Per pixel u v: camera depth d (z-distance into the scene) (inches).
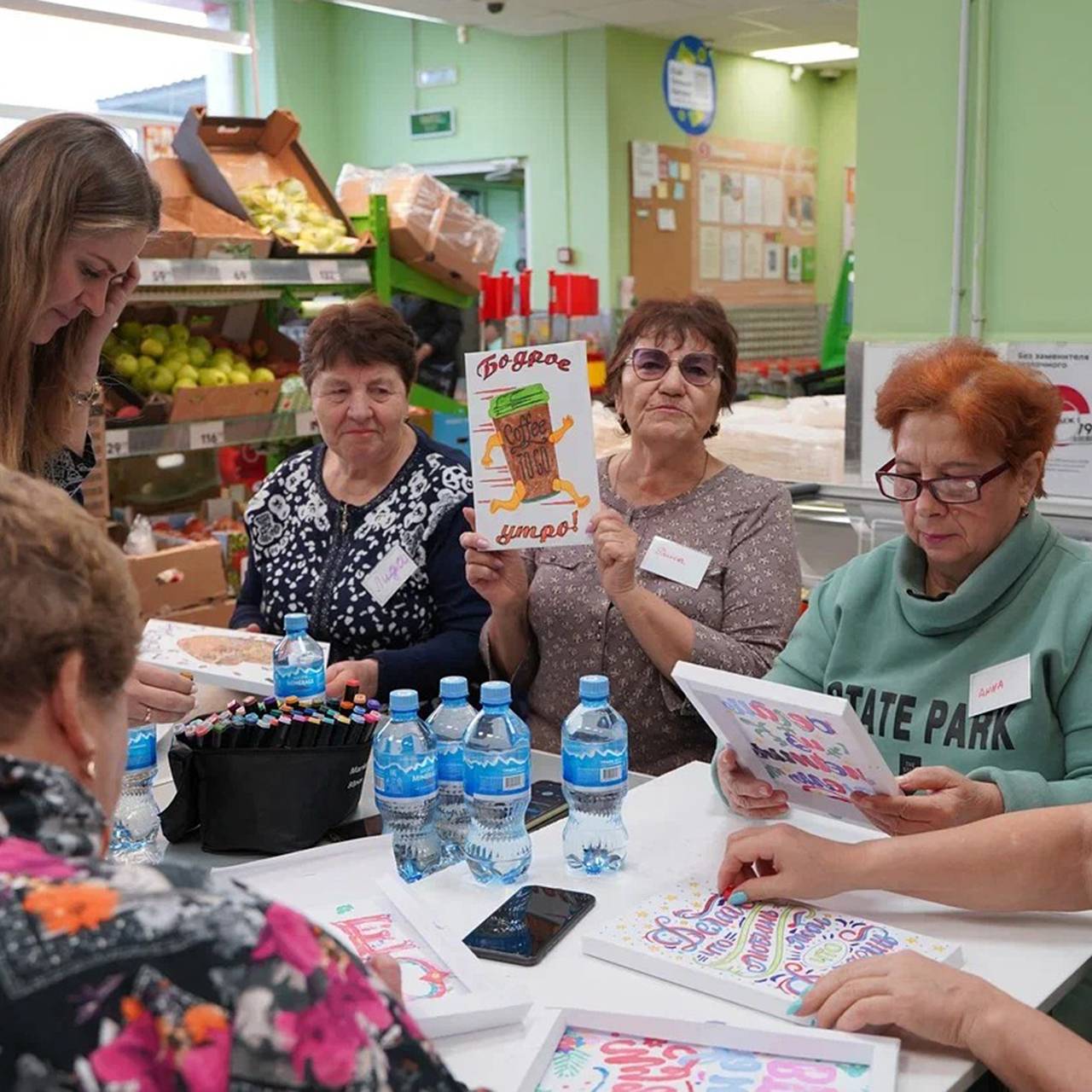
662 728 94.6
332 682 92.4
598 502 85.5
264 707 72.4
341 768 70.5
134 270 76.3
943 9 122.3
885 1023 48.1
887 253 130.3
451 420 220.1
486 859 63.1
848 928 56.5
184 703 70.4
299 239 181.9
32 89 260.2
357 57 335.0
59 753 30.9
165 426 164.9
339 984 27.1
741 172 343.0
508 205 342.0
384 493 107.4
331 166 343.0
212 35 198.4
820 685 78.2
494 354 85.0
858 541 123.9
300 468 112.3
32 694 30.0
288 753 69.2
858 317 133.0
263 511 112.0
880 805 62.1
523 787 63.5
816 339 381.1
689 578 93.3
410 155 332.2
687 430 94.7
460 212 206.2
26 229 65.2
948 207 125.6
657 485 98.6
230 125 186.5
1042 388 69.6
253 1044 25.2
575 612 95.3
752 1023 49.8
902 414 71.5
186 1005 25.0
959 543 70.6
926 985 48.5
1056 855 56.7
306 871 63.1
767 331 361.1
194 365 172.1
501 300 211.3
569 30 298.5
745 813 70.9
